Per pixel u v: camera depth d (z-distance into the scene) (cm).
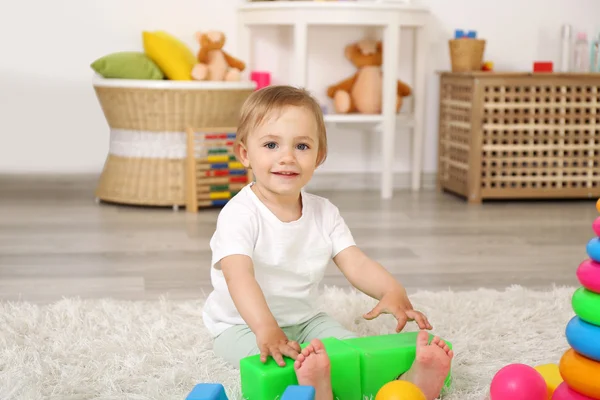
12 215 255
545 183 294
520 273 187
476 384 113
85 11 297
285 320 123
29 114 301
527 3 321
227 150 269
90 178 308
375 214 264
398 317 112
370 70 301
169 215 259
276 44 309
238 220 117
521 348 129
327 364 98
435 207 279
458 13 318
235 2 304
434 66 320
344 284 175
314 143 117
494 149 285
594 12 324
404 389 93
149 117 264
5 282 176
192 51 304
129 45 301
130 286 173
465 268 191
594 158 292
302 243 121
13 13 294
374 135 319
